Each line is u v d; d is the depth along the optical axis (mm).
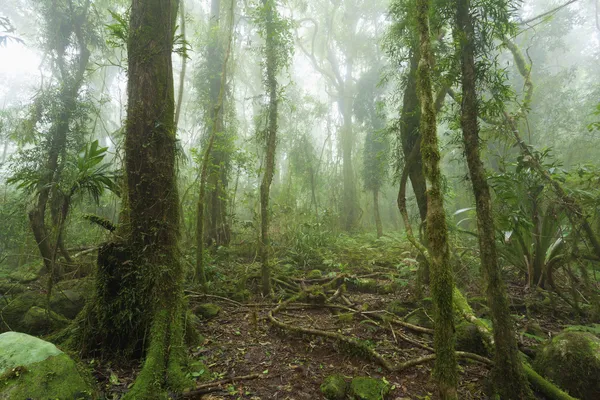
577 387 2744
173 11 4043
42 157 6844
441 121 5352
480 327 3268
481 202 2791
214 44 10320
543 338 3893
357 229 14914
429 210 2346
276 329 4246
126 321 3350
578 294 5086
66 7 7727
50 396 2152
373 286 6133
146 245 3498
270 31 6156
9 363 2246
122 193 3789
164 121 3725
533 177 5008
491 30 3641
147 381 2701
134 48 3691
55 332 3779
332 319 4723
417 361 3201
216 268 6539
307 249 8352
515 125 5324
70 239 6602
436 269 2271
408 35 4973
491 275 2709
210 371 3191
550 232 5234
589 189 5309
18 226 6984
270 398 2779
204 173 5473
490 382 2787
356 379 2977
